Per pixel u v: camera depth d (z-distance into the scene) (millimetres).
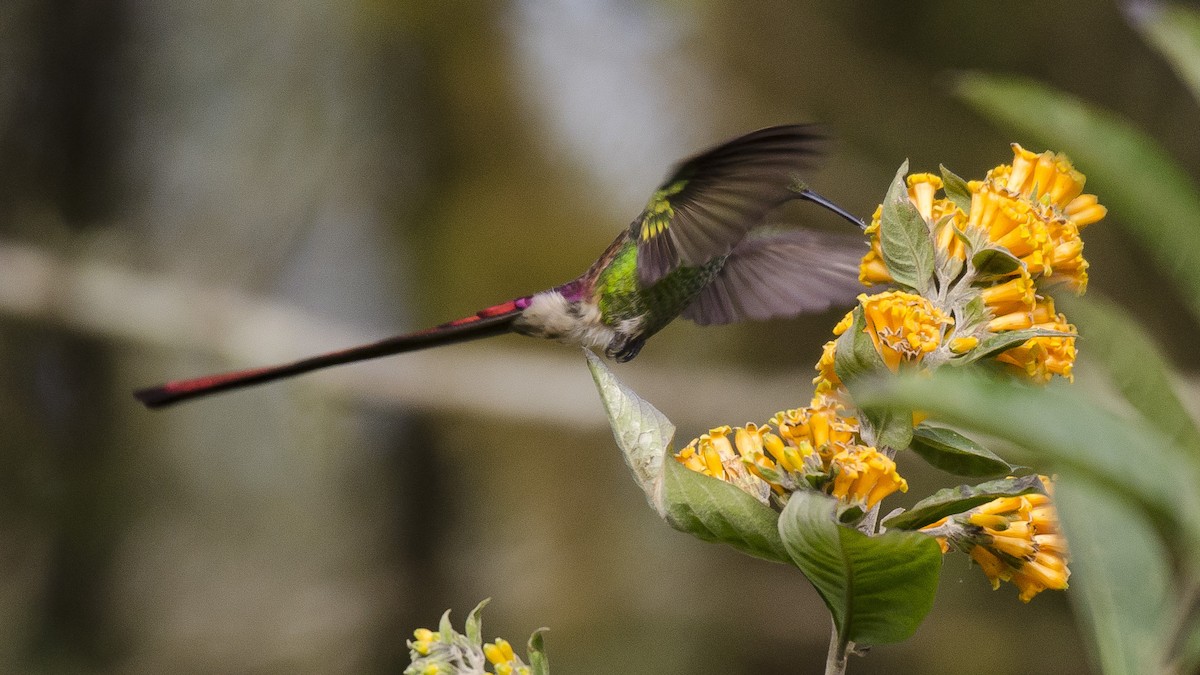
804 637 11750
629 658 11500
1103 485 1461
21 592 12461
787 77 11250
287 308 12547
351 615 12469
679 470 2643
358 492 12930
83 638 12516
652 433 2734
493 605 11953
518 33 11695
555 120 11641
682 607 11797
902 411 2605
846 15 11461
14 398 12836
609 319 4812
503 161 11695
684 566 12000
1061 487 2285
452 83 11836
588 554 11875
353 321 12797
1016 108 1956
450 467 12555
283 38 12711
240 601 12633
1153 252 1820
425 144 12188
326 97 12625
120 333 12250
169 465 13102
